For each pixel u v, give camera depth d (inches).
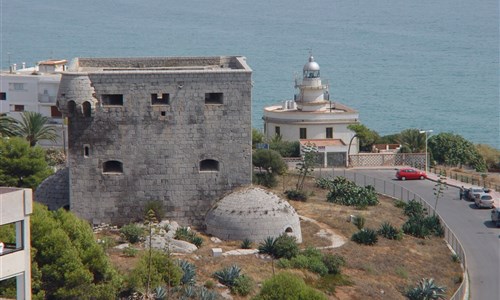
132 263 6855.3
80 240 6373.0
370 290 7185.0
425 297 7322.8
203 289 6515.8
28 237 4940.9
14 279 5743.1
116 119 7819.9
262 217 7726.4
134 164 7869.1
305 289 6235.2
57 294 6087.6
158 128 7849.4
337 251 7780.5
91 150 7829.7
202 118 7869.1
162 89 7815.0
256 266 7175.2
